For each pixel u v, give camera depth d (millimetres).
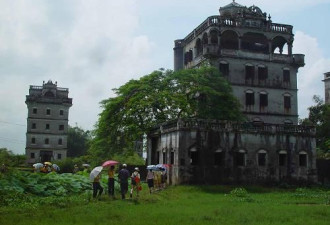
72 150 111625
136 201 24688
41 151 88875
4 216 17469
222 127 40094
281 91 53094
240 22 52125
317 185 42281
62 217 17078
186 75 47562
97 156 51875
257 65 52469
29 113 89375
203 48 51156
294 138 42562
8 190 25266
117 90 50000
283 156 42031
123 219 16656
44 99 90312
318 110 66750
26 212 19266
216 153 39781
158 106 47094
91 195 27375
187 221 16109
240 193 31078
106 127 48781
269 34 53344
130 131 47062
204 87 45125
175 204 23625
